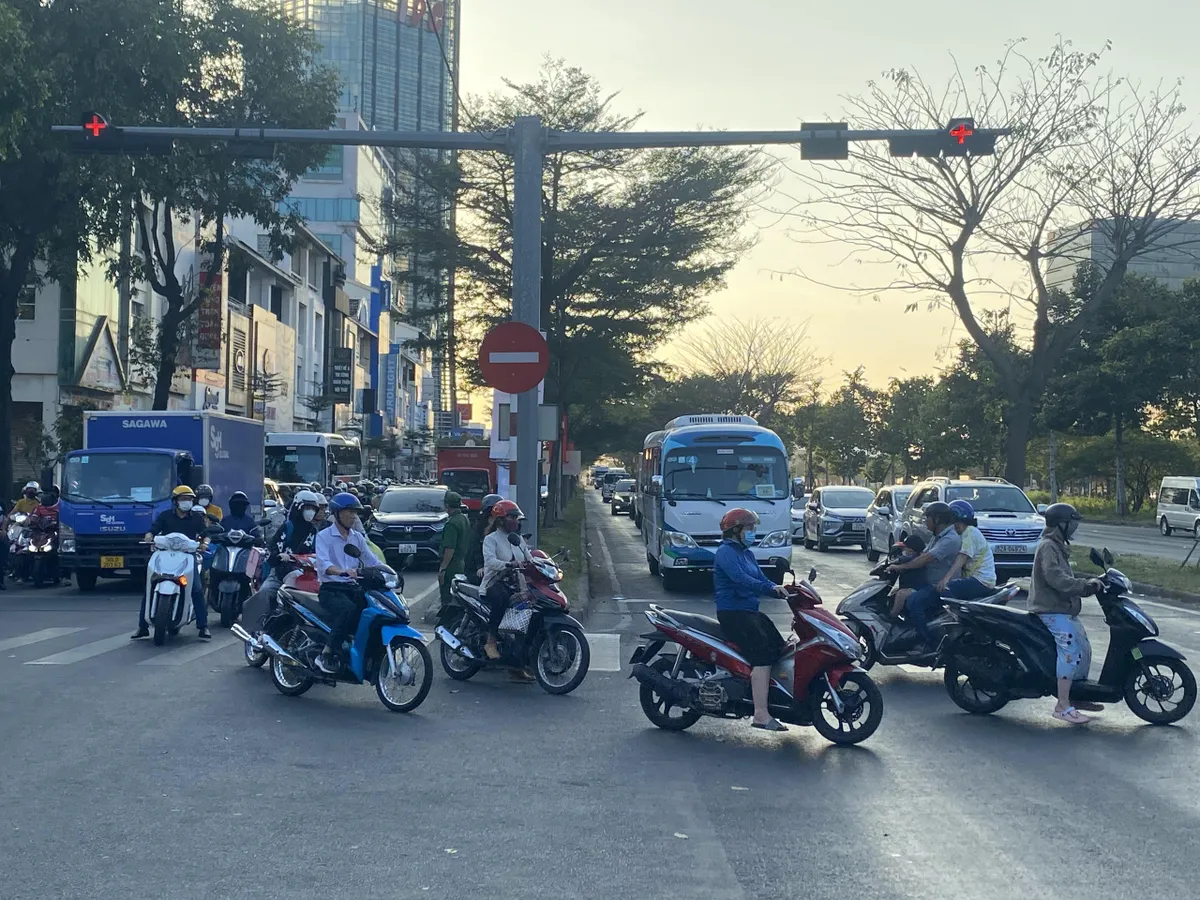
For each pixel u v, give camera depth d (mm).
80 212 24656
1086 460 64750
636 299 33438
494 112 31625
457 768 7910
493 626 11148
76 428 30922
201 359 44844
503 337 15000
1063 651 9625
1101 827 6586
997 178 25547
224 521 15148
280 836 6277
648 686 9336
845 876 5691
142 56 22984
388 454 88500
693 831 6465
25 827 6383
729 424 23438
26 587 21219
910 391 75812
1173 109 25594
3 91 19312
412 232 32938
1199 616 17484
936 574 11656
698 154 31312
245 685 10953
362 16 141500
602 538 38594
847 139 14211
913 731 9336
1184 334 52719
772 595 8867
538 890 5457
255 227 64250
